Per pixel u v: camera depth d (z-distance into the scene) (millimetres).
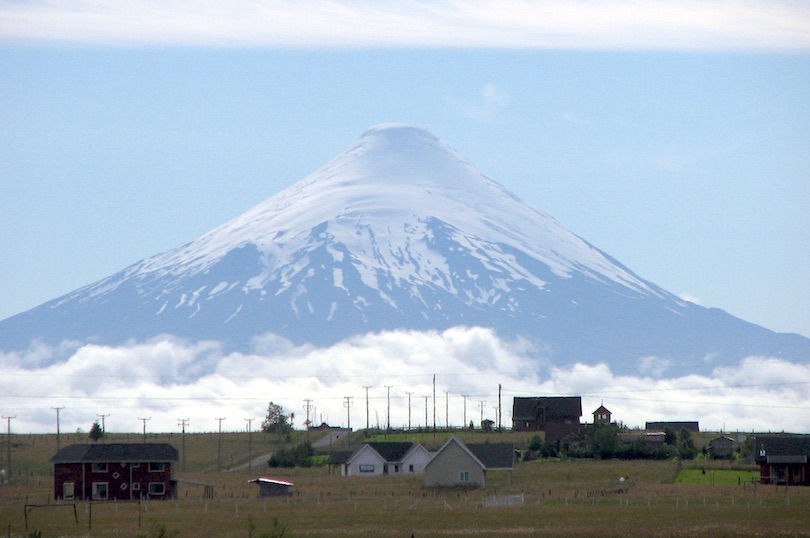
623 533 177500
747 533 176375
